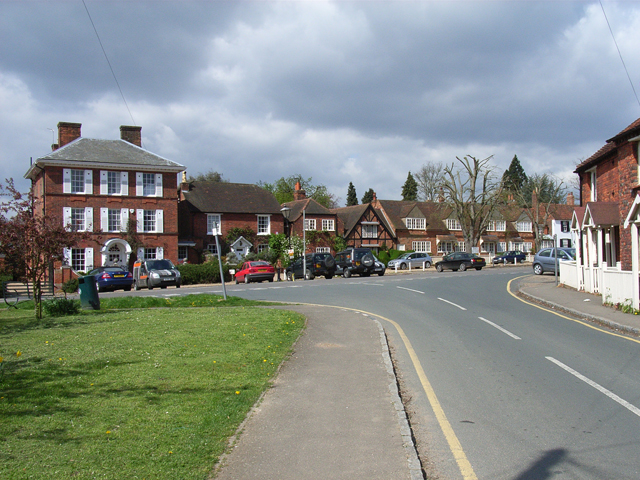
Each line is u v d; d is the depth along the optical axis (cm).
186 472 457
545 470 479
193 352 950
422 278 3244
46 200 4031
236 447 523
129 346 999
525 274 3534
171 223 4466
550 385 770
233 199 5334
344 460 491
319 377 809
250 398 684
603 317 1395
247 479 450
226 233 5166
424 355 1001
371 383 771
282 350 1010
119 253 4288
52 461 469
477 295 2162
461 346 1083
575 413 641
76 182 4153
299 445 529
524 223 8088
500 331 1263
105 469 456
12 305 1992
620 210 2027
